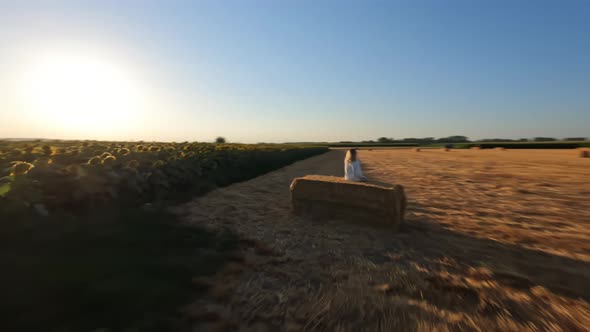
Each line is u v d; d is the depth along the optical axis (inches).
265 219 249.6
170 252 152.3
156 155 375.2
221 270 144.3
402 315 111.9
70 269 114.8
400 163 948.6
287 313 111.8
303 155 1385.3
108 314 94.6
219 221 234.7
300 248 184.9
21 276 104.0
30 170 195.6
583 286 137.2
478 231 223.8
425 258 171.2
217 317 105.6
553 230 226.2
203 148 614.2
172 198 289.0
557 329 104.8
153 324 94.6
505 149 2325.3
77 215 180.7
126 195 244.2
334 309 115.4
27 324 84.4
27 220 146.9
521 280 143.0
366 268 156.3
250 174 547.2
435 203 325.4
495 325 106.6
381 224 225.8
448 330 103.0
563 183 476.4
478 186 450.9
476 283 139.5
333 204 246.7
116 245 147.3
